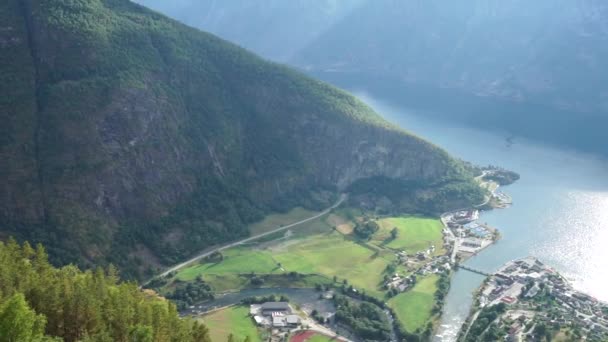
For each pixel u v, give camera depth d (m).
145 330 142.50
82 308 148.88
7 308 124.25
